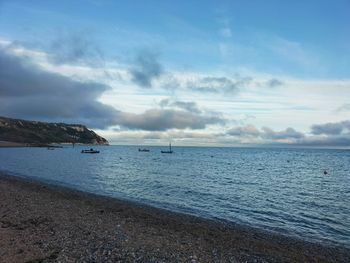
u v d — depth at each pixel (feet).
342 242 66.74
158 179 177.88
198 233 67.72
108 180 169.58
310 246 62.90
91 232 61.26
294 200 118.83
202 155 578.25
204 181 172.55
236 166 306.55
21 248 49.44
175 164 317.22
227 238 65.05
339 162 417.28
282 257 54.60
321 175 228.84
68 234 58.85
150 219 78.28
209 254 53.01
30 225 64.69
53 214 76.23
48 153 508.94
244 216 89.56
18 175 177.88
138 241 57.16
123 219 76.13
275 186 160.76
